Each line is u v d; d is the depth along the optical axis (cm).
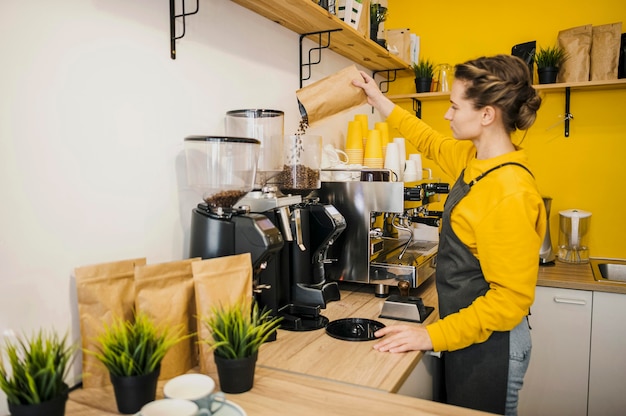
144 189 142
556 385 250
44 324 115
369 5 242
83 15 121
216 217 140
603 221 287
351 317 171
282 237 153
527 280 129
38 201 112
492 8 304
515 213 128
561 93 288
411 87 327
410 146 329
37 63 111
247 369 112
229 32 176
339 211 200
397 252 225
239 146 139
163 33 147
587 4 282
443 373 186
